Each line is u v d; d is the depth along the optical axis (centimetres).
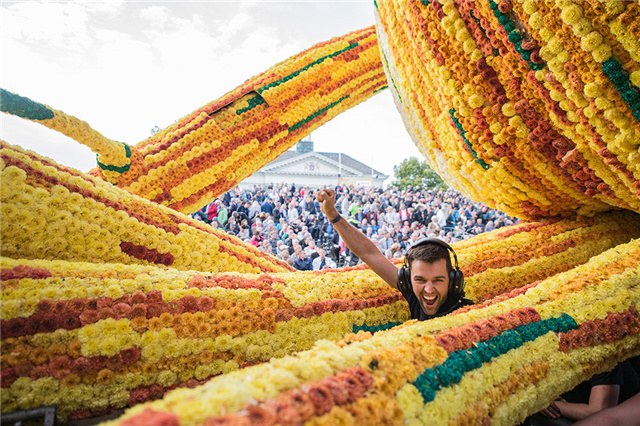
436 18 240
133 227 220
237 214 1173
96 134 290
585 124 206
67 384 145
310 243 939
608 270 213
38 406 140
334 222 228
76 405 146
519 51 208
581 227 311
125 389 155
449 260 186
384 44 319
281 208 1412
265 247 965
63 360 146
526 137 241
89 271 179
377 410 103
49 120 255
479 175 286
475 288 263
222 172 363
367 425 99
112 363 154
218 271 254
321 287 223
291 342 196
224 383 96
